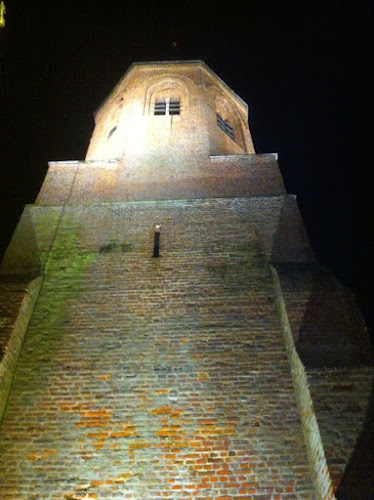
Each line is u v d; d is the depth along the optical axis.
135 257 10.35
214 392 7.88
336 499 5.72
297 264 9.70
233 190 12.16
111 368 8.30
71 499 6.79
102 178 12.84
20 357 8.50
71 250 10.58
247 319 8.93
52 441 7.39
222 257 10.22
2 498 6.80
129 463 7.13
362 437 6.33
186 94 16.19
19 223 11.30
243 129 17.28
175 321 8.98
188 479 6.93
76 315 9.20
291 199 11.64
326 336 7.84
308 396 6.91
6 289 9.05
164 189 12.24
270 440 7.23
